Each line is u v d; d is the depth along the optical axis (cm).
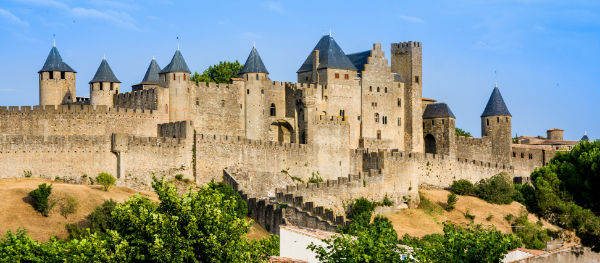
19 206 11944
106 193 12875
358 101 18112
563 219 12875
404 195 15675
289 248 9344
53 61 16575
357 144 18012
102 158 13800
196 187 14525
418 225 14725
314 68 17888
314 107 16938
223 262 8150
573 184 13225
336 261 8100
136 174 14012
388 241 8488
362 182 14888
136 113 15400
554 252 10800
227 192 13675
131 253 7994
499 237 8850
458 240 8556
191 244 8081
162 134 15525
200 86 16312
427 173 16750
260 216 13300
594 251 11238
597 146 13500
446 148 19238
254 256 8544
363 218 13275
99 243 8162
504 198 16262
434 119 19400
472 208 15838
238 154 15250
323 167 16788
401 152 15838
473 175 17762
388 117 18612
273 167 15838
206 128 16338
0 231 11275
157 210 8281
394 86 18825
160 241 7844
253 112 16950
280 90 17400
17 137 13262
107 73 16662
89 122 14938
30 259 8350
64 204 12000
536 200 13462
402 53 19175
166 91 15888
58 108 14875
